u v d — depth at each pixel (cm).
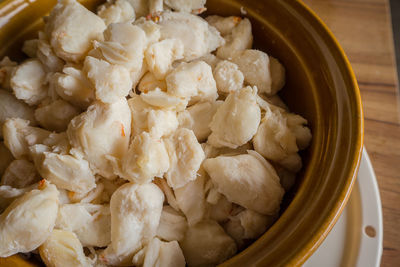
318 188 18
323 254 21
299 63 22
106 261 19
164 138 20
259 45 25
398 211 24
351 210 22
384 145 25
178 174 19
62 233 18
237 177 20
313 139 21
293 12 22
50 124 21
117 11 23
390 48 28
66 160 19
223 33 25
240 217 20
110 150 19
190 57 23
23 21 24
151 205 19
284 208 21
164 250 19
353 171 17
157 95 20
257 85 23
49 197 18
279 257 16
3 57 23
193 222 20
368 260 21
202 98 21
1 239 17
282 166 21
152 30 22
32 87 21
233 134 20
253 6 24
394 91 27
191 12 25
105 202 20
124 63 20
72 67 21
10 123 21
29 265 18
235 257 17
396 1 46
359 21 29
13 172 20
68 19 21
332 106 20
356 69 28
